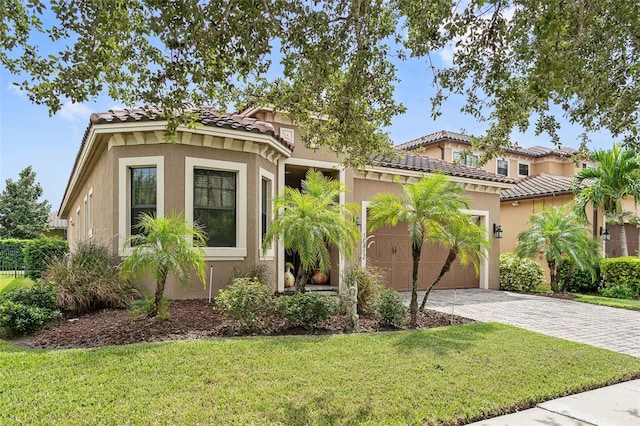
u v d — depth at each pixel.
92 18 4.27
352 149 7.07
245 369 5.30
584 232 15.20
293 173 14.23
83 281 8.44
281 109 6.87
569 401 4.95
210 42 4.38
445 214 8.73
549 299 13.84
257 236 10.75
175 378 4.92
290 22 4.45
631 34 4.30
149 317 7.49
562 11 3.93
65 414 3.98
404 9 4.78
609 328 9.20
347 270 9.99
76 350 5.91
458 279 16.28
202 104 5.94
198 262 7.38
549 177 21.30
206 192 10.23
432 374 5.41
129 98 5.30
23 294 7.42
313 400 4.48
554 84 4.13
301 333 7.41
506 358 6.25
